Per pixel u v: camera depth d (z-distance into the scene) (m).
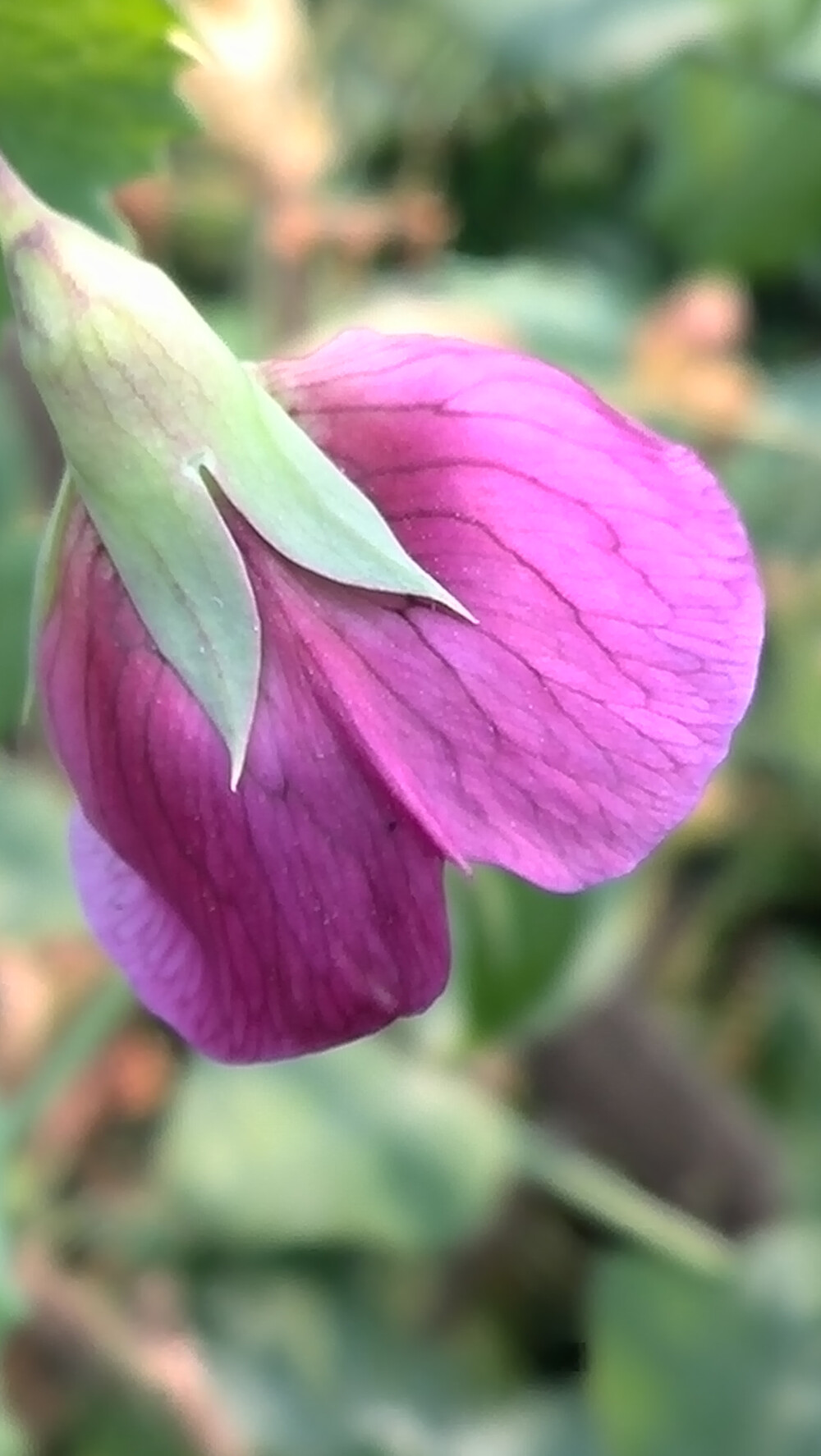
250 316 0.23
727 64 0.25
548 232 0.30
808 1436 0.22
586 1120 0.25
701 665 0.13
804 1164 0.25
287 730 0.13
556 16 0.26
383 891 0.13
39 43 0.15
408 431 0.13
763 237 0.28
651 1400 0.23
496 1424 0.25
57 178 0.16
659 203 0.28
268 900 0.13
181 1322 0.24
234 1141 0.23
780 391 0.27
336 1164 0.23
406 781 0.13
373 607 0.13
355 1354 0.25
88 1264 0.23
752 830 0.28
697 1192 0.25
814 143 0.27
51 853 0.21
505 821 0.13
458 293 0.25
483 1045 0.21
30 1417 0.22
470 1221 0.23
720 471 0.25
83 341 0.13
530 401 0.13
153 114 0.16
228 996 0.13
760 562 0.25
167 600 0.13
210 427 0.13
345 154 0.26
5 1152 0.20
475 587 0.13
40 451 0.20
